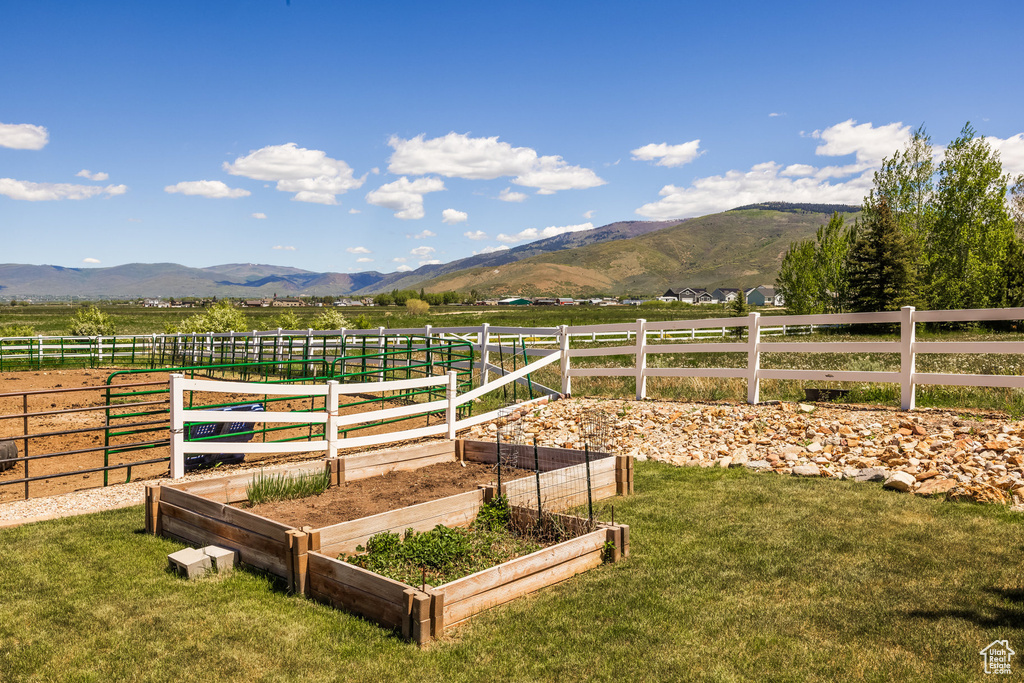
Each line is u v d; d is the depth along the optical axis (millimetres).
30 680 3805
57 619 4547
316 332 17125
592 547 5477
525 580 4922
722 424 10391
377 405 14375
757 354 11266
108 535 6262
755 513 6668
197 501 5938
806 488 7367
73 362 26547
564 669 3879
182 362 25391
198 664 3977
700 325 21734
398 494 7348
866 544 5645
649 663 3930
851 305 39469
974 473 7039
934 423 8828
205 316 28484
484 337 15078
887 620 4301
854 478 7559
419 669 3891
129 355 28609
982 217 35031
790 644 4094
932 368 14453
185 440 8469
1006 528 5789
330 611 4652
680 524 6469
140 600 4840
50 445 11102
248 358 23328
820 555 5473
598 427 10750
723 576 5164
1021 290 33188
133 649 4148
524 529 6145
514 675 3820
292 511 6676
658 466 8883
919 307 36219
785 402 11180
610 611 4609
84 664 3982
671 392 13555
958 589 4691
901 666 3764
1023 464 6980
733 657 3969
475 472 8391
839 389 11492
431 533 5730
